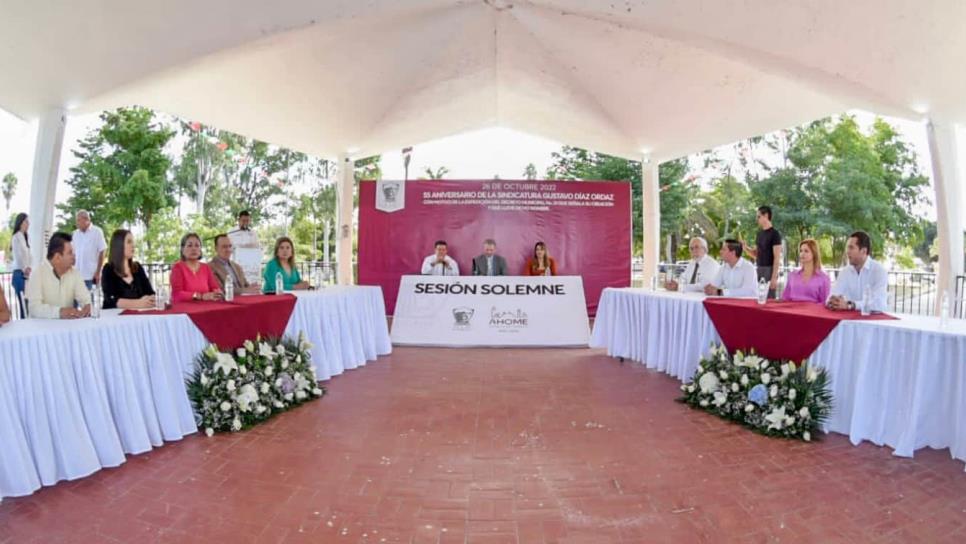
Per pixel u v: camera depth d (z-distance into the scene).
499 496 2.74
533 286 7.26
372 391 4.84
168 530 2.37
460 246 9.74
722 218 19.33
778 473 3.01
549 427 3.83
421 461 3.20
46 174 5.29
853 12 4.12
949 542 2.28
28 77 4.78
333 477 2.96
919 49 4.28
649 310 5.75
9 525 2.40
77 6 4.15
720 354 4.31
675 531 2.38
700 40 5.09
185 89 6.23
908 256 15.56
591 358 6.37
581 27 6.16
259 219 20.66
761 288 4.39
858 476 2.95
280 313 4.66
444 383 5.14
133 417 3.23
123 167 17.06
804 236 15.88
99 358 3.08
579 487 2.84
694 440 3.56
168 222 16.77
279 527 2.41
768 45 4.79
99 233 7.09
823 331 3.63
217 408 3.72
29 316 3.44
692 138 8.31
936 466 3.07
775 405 3.66
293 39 5.27
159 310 3.79
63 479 2.85
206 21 4.61
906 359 3.28
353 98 7.53
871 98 5.23
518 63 7.44
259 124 7.75
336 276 9.87
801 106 6.55
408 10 5.49
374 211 9.76
